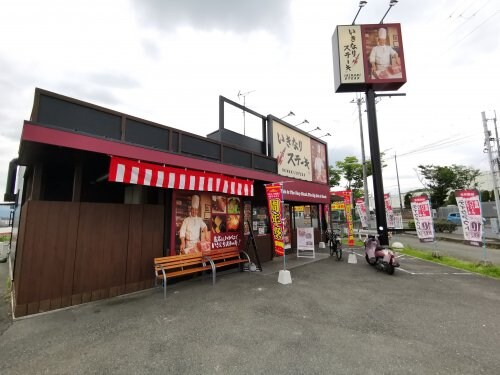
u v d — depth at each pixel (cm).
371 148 1075
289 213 1174
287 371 276
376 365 285
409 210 3472
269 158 954
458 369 276
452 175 2775
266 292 552
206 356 305
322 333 362
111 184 667
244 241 834
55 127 408
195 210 696
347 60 1084
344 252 1162
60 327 384
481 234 812
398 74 1062
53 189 581
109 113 507
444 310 447
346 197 1020
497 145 1917
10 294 562
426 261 921
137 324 394
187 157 603
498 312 437
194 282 634
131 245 557
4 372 278
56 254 458
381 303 484
